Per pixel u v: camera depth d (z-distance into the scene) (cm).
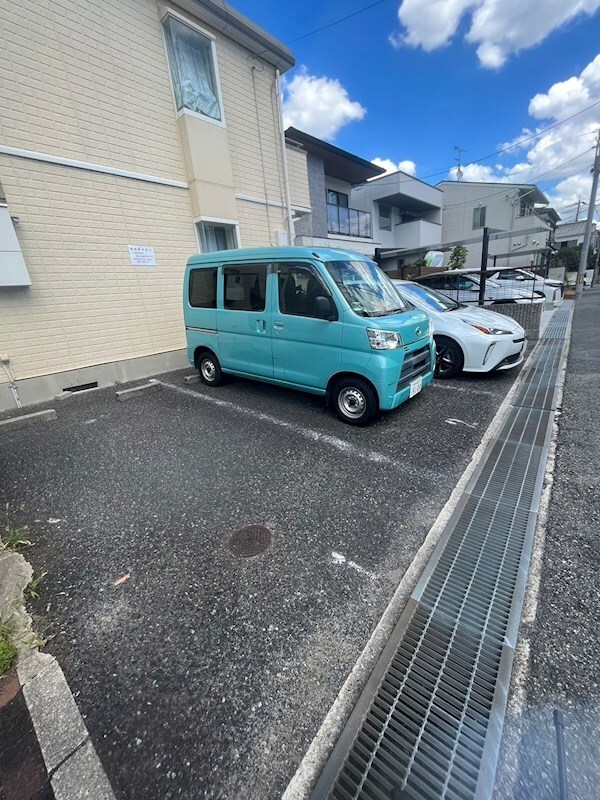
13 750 124
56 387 506
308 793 111
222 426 395
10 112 430
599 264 3089
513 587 182
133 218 560
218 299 469
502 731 124
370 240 1611
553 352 646
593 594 174
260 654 154
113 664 152
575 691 135
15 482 300
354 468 298
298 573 197
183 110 584
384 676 144
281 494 268
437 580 188
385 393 345
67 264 499
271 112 750
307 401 463
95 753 122
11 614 175
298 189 853
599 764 115
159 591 189
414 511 244
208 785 113
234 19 612
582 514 231
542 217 2362
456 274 898
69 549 223
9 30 420
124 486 289
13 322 464
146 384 541
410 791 111
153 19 546
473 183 2181
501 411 399
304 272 378
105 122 512
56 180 475
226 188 662
